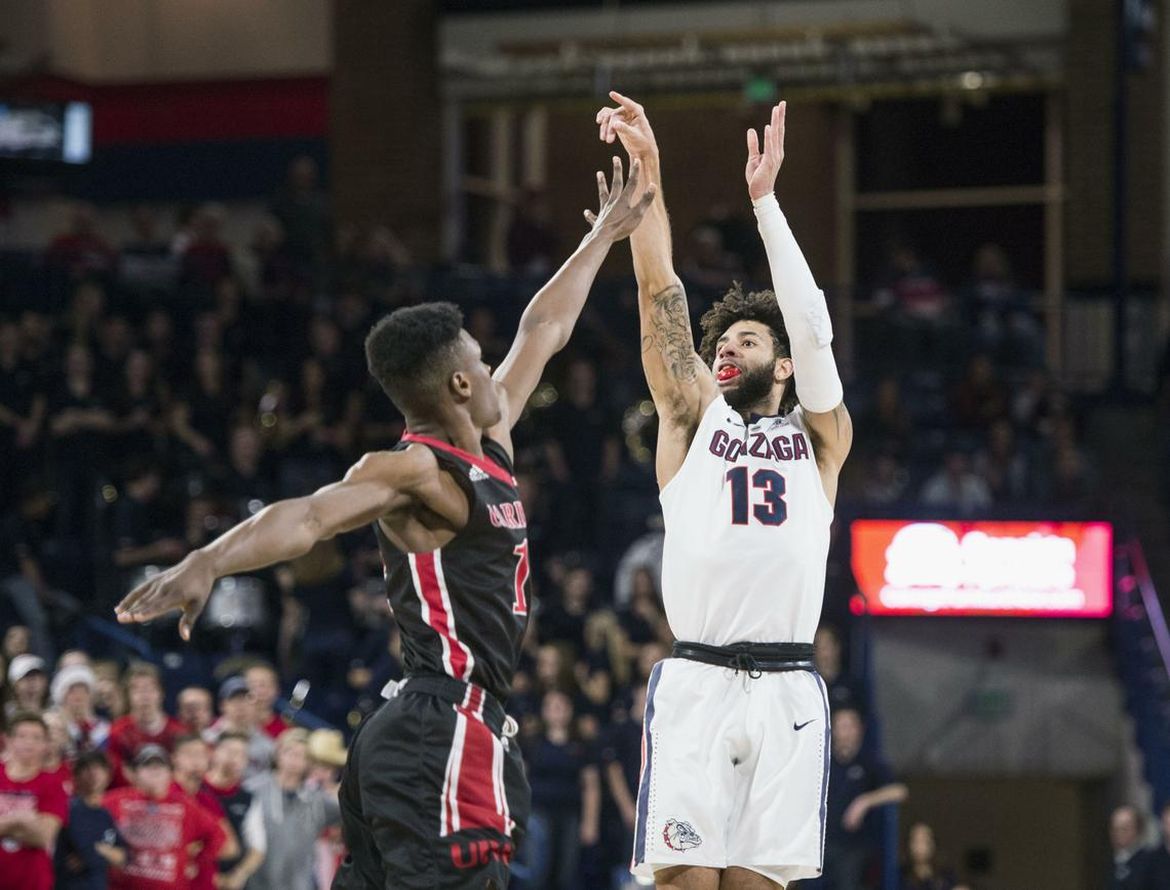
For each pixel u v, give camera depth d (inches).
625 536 547.5
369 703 471.5
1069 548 554.3
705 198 811.4
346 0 743.7
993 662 560.1
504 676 165.2
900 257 677.9
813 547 189.0
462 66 741.3
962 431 599.5
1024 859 613.0
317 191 714.8
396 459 156.4
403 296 599.5
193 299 606.9
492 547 163.6
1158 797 515.2
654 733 187.3
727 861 184.5
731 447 191.3
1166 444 611.8
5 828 323.6
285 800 387.2
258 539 143.8
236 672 451.8
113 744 384.8
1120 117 637.9
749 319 196.9
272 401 552.7
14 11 741.9
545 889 446.6
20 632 420.5
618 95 195.3
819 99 757.3
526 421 565.9
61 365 552.4
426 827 159.6
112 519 514.6
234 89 754.8
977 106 764.0
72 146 751.7
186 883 352.8
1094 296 683.4
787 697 186.1
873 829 455.2
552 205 816.9
